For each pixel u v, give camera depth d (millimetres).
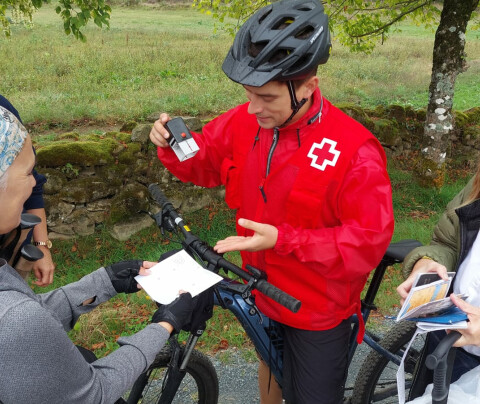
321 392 2191
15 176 1263
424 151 7020
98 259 4934
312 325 2143
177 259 1857
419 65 18297
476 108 8547
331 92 13172
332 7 7402
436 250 1928
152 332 1552
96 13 4914
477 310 1586
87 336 3701
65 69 14203
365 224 1878
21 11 6715
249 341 3740
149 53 17016
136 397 2348
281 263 2074
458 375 1847
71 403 1272
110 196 5125
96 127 9172
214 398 2600
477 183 1774
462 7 6539
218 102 11125
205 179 2369
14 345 1151
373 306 2518
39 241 2523
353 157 1879
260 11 1829
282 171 1959
